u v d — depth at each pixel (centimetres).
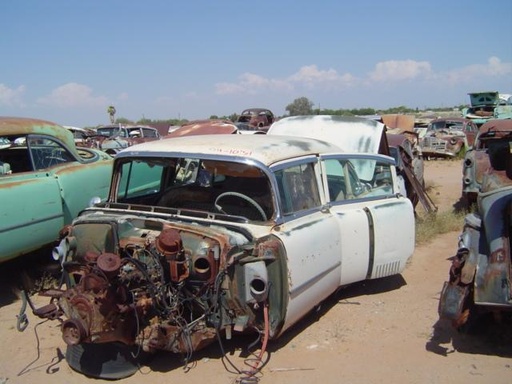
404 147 952
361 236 499
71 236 414
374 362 411
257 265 378
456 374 389
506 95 2784
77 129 2048
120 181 494
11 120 598
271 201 423
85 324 346
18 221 542
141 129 2117
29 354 440
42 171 596
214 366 406
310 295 438
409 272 636
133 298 371
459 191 1318
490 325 458
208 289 385
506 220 394
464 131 2150
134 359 398
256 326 395
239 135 527
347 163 522
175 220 417
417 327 474
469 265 400
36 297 574
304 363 411
